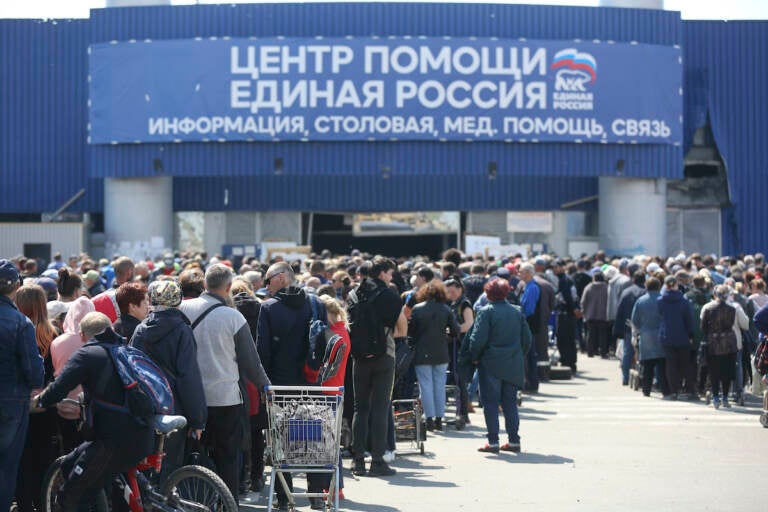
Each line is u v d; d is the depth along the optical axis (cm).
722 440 1322
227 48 3281
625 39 3384
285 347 953
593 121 3341
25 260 1855
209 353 847
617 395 1777
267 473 1133
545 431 1397
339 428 856
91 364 727
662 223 3538
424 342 1354
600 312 2331
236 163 3316
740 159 3762
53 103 3709
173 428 731
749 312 1761
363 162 3309
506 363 1221
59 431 899
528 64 3309
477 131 3291
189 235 3725
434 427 1402
